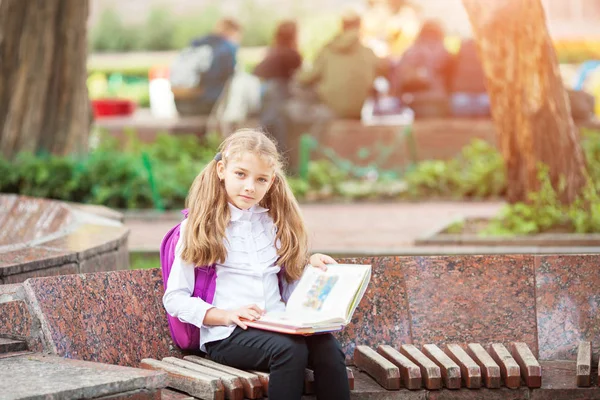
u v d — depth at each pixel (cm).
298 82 1622
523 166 962
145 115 2042
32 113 1368
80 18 1388
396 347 480
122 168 1294
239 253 437
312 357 403
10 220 793
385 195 1412
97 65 2530
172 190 1295
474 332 485
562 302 490
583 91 1561
